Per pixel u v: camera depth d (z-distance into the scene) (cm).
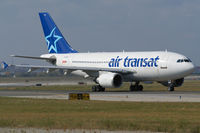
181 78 13775
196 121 5544
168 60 13000
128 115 6488
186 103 8406
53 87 17862
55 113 6956
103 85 13512
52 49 17388
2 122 5575
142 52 14025
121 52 14762
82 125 5256
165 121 5556
